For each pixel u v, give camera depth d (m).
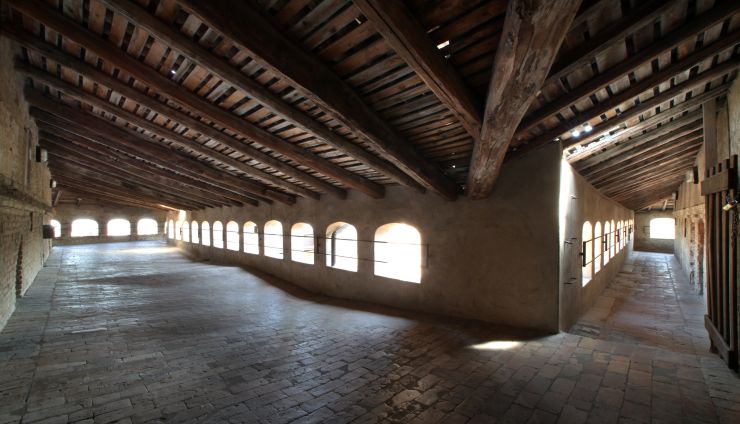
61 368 3.76
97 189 15.53
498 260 5.56
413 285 6.69
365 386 3.47
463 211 5.98
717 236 4.12
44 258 12.39
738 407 2.99
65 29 3.22
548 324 5.09
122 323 5.55
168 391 3.32
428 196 6.47
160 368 3.85
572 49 3.05
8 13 3.38
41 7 3.06
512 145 5.22
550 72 3.21
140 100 4.64
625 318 6.89
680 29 2.89
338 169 6.41
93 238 21.73
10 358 3.97
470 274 5.88
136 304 6.94
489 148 3.95
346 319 6.03
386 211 7.21
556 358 4.13
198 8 2.51
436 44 3.00
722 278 3.97
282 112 4.11
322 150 5.78
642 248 20.30
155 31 2.98
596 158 6.24
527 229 5.27
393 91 3.80
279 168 6.80
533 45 2.23
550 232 5.06
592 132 4.88
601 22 2.79
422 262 6.54
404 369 3.87
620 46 3.07
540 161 5.16
